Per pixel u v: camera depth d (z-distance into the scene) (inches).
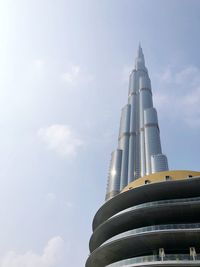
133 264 1562.5
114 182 7199.8
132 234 1726.1
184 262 1444.4
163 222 1854.1
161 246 1699.1
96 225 2479.1
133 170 7283.5
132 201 2049.7
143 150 7470.5
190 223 1772.9
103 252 1897.1
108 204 2158.0
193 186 1849.2
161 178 2078.0
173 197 1940.2
